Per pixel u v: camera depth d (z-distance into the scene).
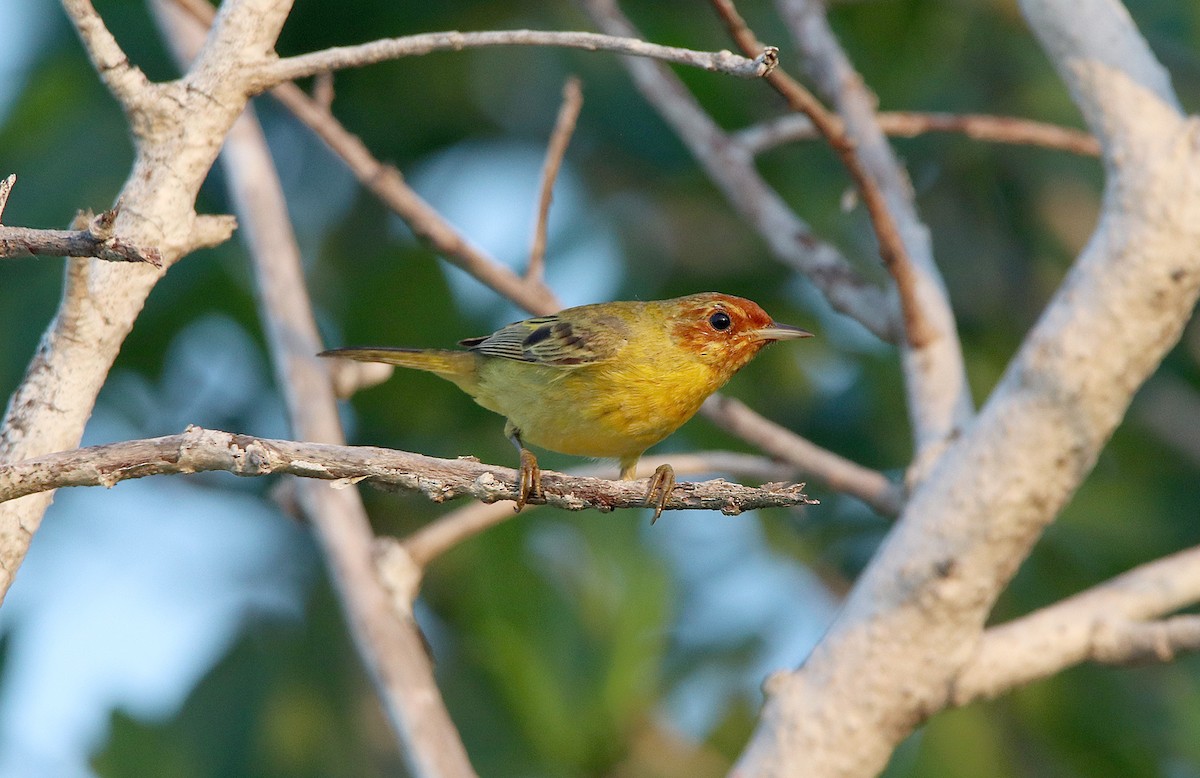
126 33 13.18
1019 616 12.46
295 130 14.72
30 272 12.33
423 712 8.98
